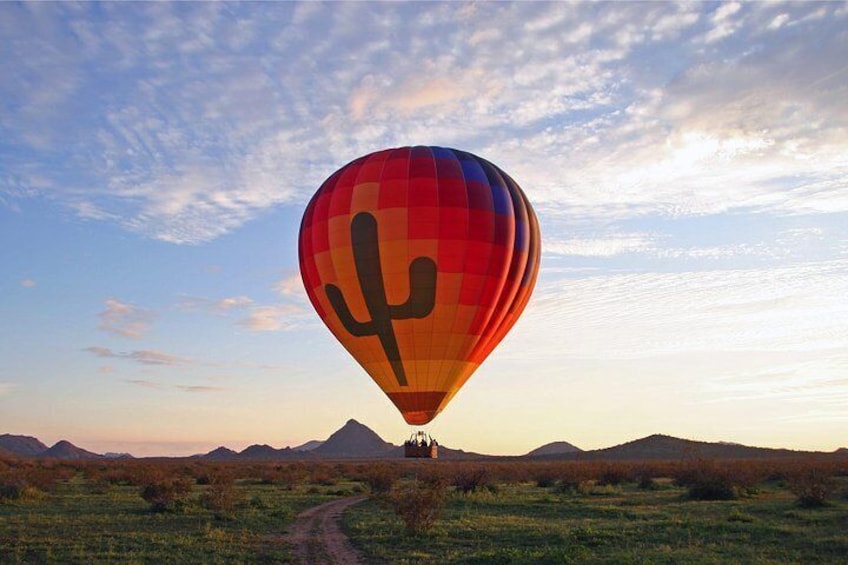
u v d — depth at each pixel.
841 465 77.06
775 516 29.77
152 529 27.16
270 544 23.52
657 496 42.84
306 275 36.16
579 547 20.34
